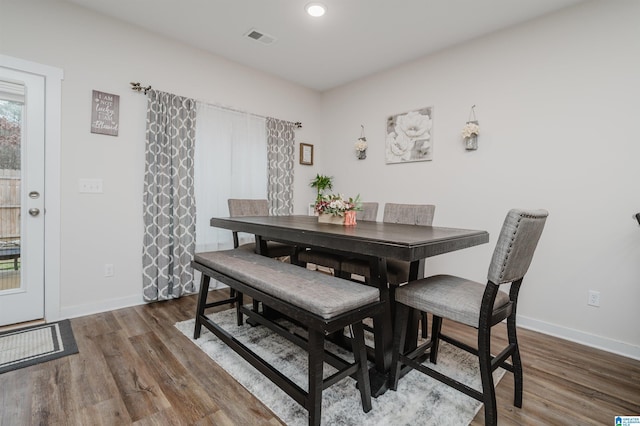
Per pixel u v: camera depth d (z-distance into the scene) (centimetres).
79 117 255
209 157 334
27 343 207
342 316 135
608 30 223
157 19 272
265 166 386
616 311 221
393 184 365
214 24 279
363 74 386
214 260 213
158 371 180
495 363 141
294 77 398
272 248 289
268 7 252
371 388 162
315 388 132
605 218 226
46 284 245
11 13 226
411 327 196
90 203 262
